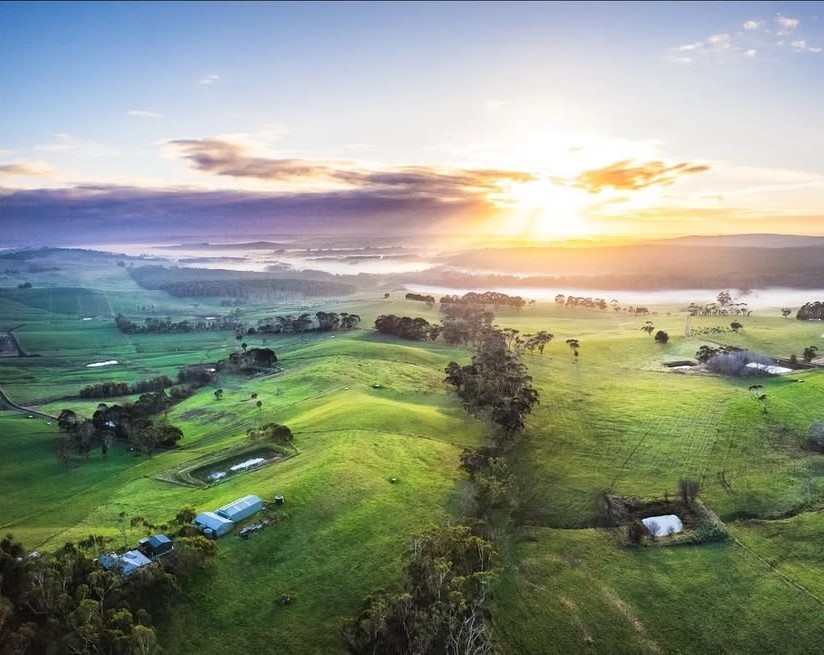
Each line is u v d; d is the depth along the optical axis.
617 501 98.50
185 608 65.62
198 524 80.38
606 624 70.69
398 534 83.00
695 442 120.75
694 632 69.62
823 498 97.25
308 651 62.41
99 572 64.38
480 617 66.25
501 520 92.00
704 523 91.19
